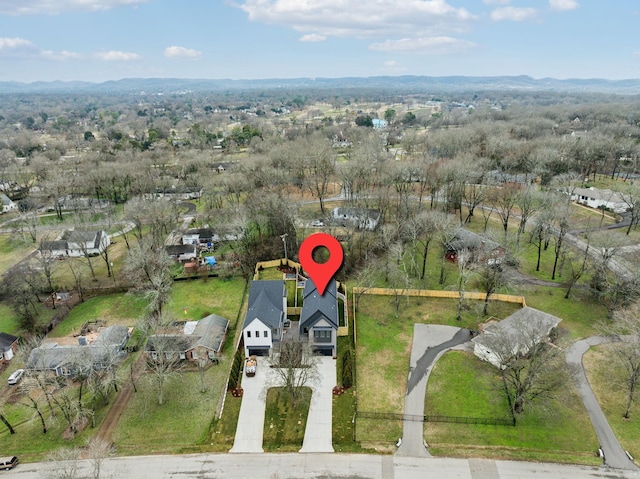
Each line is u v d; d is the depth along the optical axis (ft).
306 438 147.13
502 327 181.47
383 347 192.65
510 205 313.94
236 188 367.66
